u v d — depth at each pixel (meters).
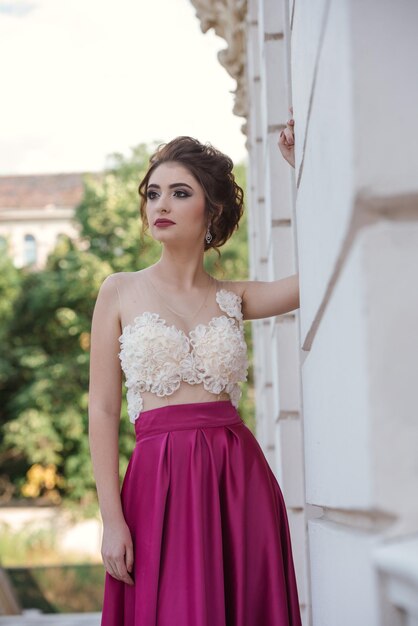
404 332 1.07
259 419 8.30
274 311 2.84
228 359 2.61
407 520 1.06
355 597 1.26
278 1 3.95
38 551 19.62
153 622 2.41
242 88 7.09
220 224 2.85
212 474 2.50
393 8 1.09
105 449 2.63
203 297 2.72
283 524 2.67
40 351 21.33
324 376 1.63
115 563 2.50
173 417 2.54
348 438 1.27
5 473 21.75
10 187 29.58
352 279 1.16
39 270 22.20
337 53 1.17
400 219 1.10
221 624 2.41
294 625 2.61
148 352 2.56
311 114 1.63
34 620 7.40
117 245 21.34
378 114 1.08
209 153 2.78
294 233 3.72
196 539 2.42
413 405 1.07
